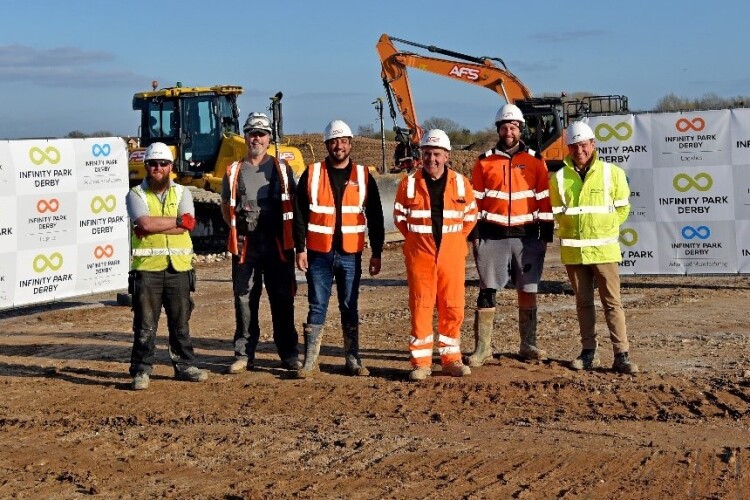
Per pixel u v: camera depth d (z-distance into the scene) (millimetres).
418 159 26250
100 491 6195
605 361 9672
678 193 14125
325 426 7582
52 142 13195
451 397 8375
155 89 22672
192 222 9125
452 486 6098
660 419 7566
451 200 8859
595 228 9047
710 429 7262
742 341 10508
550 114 27016
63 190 13336
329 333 11586
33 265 13039
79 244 13570
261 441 7203
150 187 9047
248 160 9398
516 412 7875
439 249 8906
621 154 14242
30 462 6840
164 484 6297
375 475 6344
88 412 8234
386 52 27703
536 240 9523
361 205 9188
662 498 5812
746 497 5781
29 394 8922
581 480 6160
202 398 8609
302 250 9078
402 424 7594
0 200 12633
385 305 13820
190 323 12633
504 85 27359
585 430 7297
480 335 9523
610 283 9094
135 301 9016
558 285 15109
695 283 15180
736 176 13914
